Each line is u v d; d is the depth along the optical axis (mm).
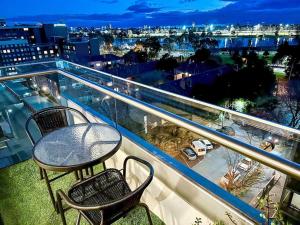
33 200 2055
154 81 28031
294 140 1074
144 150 1881
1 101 3336
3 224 1779
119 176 1569
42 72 2891
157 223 1785
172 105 1815
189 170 1614
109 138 1665
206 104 1700
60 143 1610
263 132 1207
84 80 2268
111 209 1040
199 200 1477
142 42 45312
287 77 24594
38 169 2479
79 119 3170
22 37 62688
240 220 1261
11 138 2871
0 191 2168
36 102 3537
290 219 1129
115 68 30172
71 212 1910
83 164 1340
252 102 22797
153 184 1781
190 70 30500
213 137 997
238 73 26375
